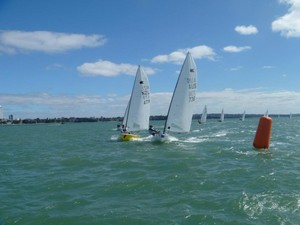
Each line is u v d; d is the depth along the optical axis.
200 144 36.66
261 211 12.42
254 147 30.31
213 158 25.80
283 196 14.04
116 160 26.86
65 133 80.12
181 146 35.09
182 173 19.98
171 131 37.38
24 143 51.09
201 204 13.63
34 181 19.64
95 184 17.98
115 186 17.23
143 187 16.80
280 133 54.56
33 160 29.23
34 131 102.56
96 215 12.80
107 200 14.83
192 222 11.69
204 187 16.44
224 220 11.70
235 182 17.23
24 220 12.65
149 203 14.11
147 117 43.19
